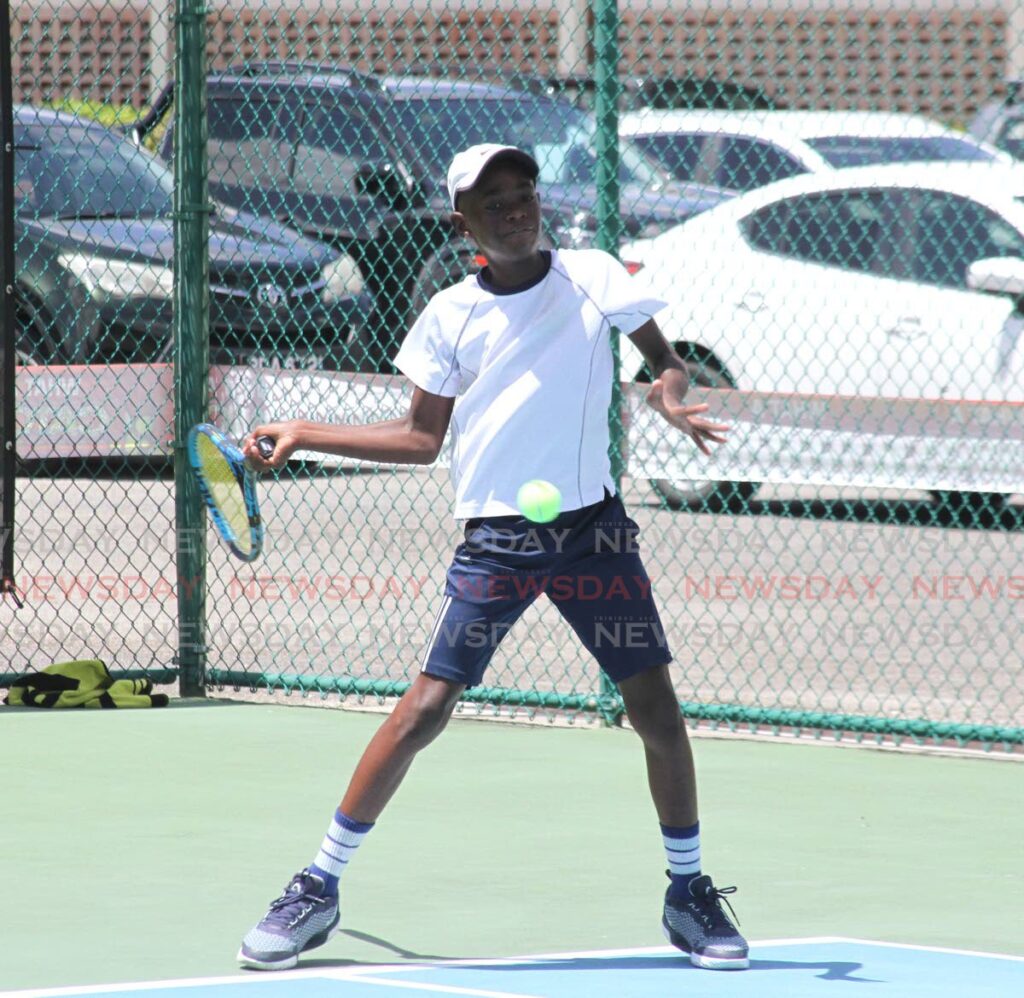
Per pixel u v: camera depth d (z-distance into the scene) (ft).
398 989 46.37
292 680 85.20
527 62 147.43
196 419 85.71
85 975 47.39
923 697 86.17
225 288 125.70
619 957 49.52
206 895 55.26
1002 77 147.43
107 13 141.38
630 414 97.09
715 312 126.31
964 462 111.65
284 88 138.21
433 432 50.83
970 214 123.13
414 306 132.16
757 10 146.41
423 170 136.67
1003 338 119.85
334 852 49.14
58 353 127.03
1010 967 48.67
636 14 138.82
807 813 66.13
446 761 73.72
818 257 124.88
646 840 62.03
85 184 130.11
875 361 122.72
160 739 77.10
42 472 117.80
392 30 140.15
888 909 54.60
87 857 59.47
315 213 138.00
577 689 86.89
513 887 56.49
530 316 49.67
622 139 133.90
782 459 115.65
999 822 64.95
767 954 49.93
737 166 133.18
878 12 134.62
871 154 136.36
